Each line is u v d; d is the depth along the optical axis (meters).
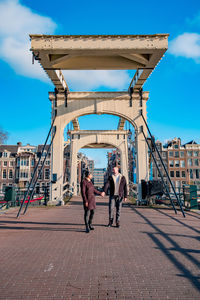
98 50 9.59
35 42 9.50
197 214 8.98
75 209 10.62
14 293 2.64
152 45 9.54
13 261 3.68
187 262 3.60
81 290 2.71
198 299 2.52
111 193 6.32
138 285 2.84
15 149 47.47
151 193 11.88
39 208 11.14
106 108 13.30
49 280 2.98
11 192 11.27
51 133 13.16
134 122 13.24
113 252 4.11
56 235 5.33
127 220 7.39
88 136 24.41
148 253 4.05
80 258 3.80
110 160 71.81
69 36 9.52
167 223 6.88
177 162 44.75
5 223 6.87
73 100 13.41
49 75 11.52
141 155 13.01
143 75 11.71
